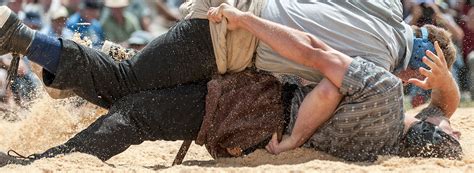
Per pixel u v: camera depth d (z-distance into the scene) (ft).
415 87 33.22
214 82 20.06
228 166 19.48
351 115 19.27
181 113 19.85
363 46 19.69
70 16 37.70
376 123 19.35
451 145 20.04
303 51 19.22
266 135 20.06
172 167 18.71
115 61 19.94
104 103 20.12
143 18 39.55
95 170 18.29
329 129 19.66
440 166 19.16
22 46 19.17
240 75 20.24
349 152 19.80
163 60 19.83
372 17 19.93
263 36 19.31
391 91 19.24
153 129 19.80
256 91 20.07
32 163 18.79
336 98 19.29
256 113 20.07
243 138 20.07
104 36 37.81
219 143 20.20
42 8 38.70
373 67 19.29
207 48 19.84
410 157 19.93
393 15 20.30
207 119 19.89
